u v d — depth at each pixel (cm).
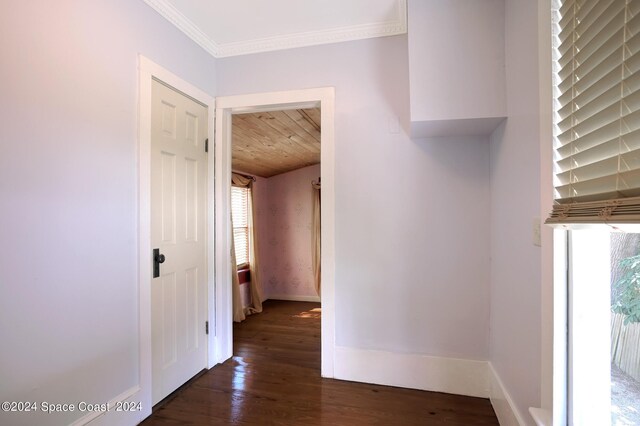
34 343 125
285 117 293
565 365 108
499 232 179
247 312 403
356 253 220
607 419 100
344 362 221
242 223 435
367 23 212
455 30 170
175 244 205
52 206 132
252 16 203
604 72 82
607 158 80
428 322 210
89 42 148
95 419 148
